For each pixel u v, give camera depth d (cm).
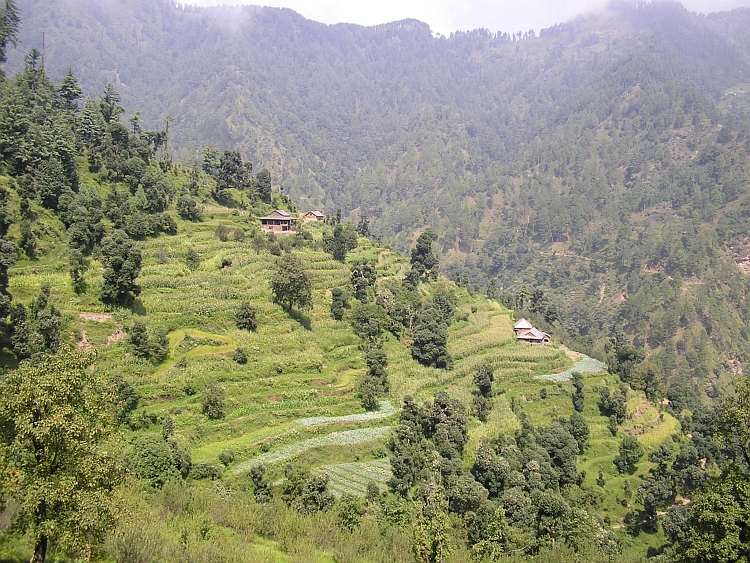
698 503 4206
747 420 4159
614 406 10856
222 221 12988
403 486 6938
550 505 7081
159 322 8612
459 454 8344
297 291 10075
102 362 7456
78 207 9494
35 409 2816
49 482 2777
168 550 3788
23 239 8594
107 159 12181
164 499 4909
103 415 3050
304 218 16488
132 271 8438
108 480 3048
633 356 12631
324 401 8488
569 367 12406
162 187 12500
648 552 8231
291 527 4956
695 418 11731
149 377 7525
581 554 6188
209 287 9950
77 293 8306
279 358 8838
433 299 13562
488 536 6034
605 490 9250
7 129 9944
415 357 10862
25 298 7850
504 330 13538
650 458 9975
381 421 8381
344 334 10444
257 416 7669
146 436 5984
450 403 8769
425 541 4869
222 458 6612
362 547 5003
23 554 3178
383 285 13362
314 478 6191
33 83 13475
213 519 4806
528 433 9175
